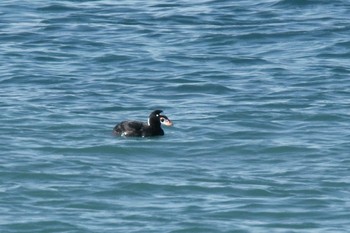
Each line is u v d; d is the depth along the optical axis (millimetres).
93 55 45094
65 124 34469
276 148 32156
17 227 26250
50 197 28172
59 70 42625
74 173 29797
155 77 41750
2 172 29766
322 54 45438
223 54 45438
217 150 32031
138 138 32844
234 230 26188
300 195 28375
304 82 40688
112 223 26531
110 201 27984
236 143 32594
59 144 32281
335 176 29844
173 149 32031
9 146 31938
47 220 26656
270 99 38188
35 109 36375
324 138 33312
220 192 28578
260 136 33500
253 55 45406
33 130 33750
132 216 26938
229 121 35125
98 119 35344
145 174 29844
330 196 28344
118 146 32000
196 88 40062
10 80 40938
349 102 37688
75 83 40625
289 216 27078
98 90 39625
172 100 38438
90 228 26219
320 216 27094
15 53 45250
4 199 27953
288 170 30406
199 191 28641
